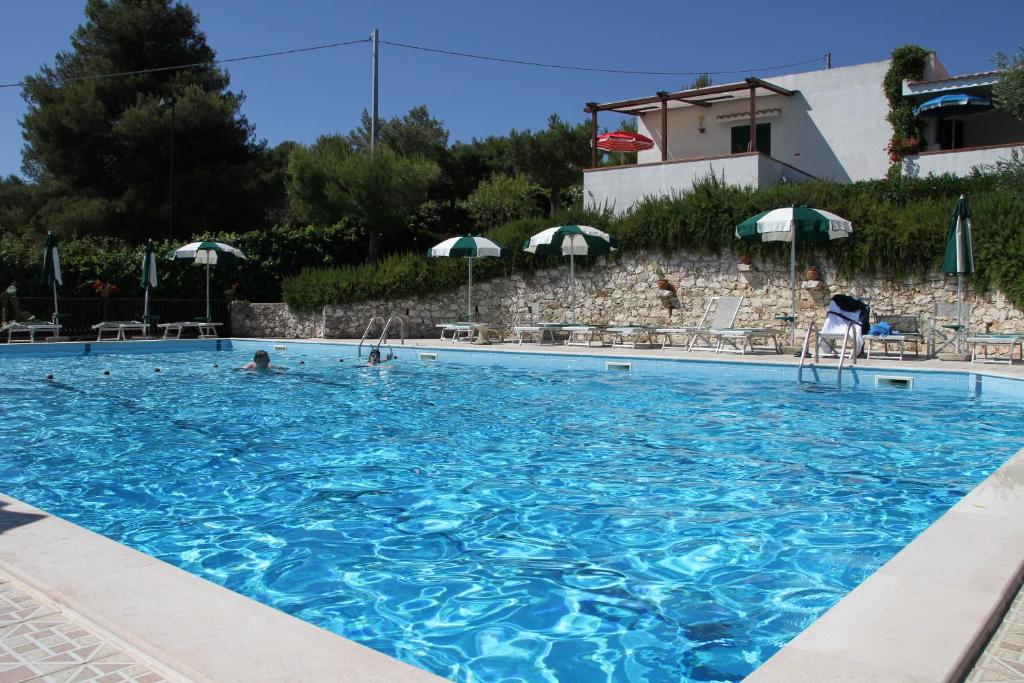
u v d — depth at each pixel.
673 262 16.86
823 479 5.58
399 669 2.24
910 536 4.26
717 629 3.09
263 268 22.39
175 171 26.78
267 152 30.12
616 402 9.67
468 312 19.17
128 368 14.31
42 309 18.92
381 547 4.18
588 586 3.58
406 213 23.58
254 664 2.26
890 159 19.88
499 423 8.17
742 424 7.98
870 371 11.06
